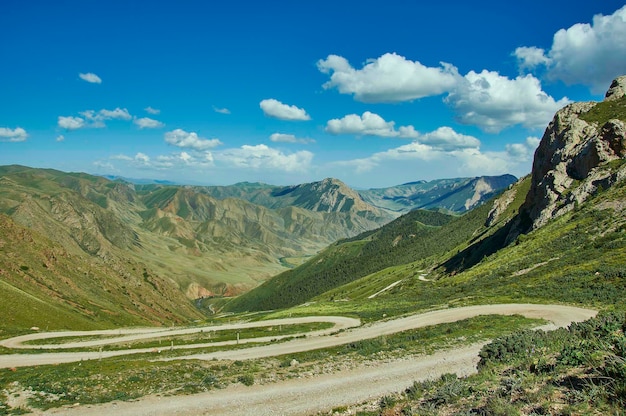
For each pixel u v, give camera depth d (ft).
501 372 67.56
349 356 125.80
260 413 82.12
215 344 207.51
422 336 140.05
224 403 89.25
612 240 229.86
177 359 148.66
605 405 41.55
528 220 407.64
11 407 90.63
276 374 110.01
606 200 288.51
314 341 174.29
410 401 68.90
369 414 69.87
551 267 229.04
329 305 385.91
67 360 183.93
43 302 442.09
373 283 650.02
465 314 172.04
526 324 135.33
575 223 286.46
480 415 50.37
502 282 244.01
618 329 66.13
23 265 570.46
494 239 461.78
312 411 80.64
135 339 266.98
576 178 361.51
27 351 221.05
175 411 85.87
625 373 44.32
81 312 513.45
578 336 74.84
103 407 89.30
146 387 103.91
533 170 444.96
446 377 76.59
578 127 386.93
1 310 361.92
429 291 328.90
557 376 53.98
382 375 99.55
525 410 46.42
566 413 42.22
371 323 204.33
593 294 164.76
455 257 516.73
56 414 86.02
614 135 336.70
